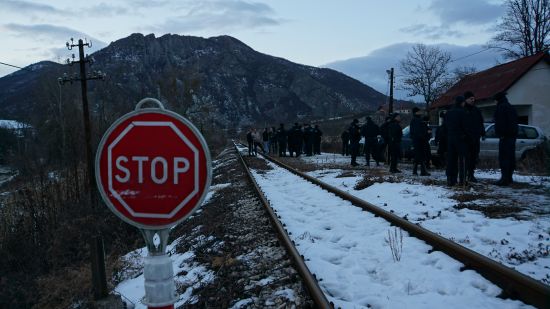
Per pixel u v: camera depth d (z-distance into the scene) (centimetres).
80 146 2300
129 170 252
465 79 3525
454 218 801
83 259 1129
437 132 1565
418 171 1625
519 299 435
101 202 1584
